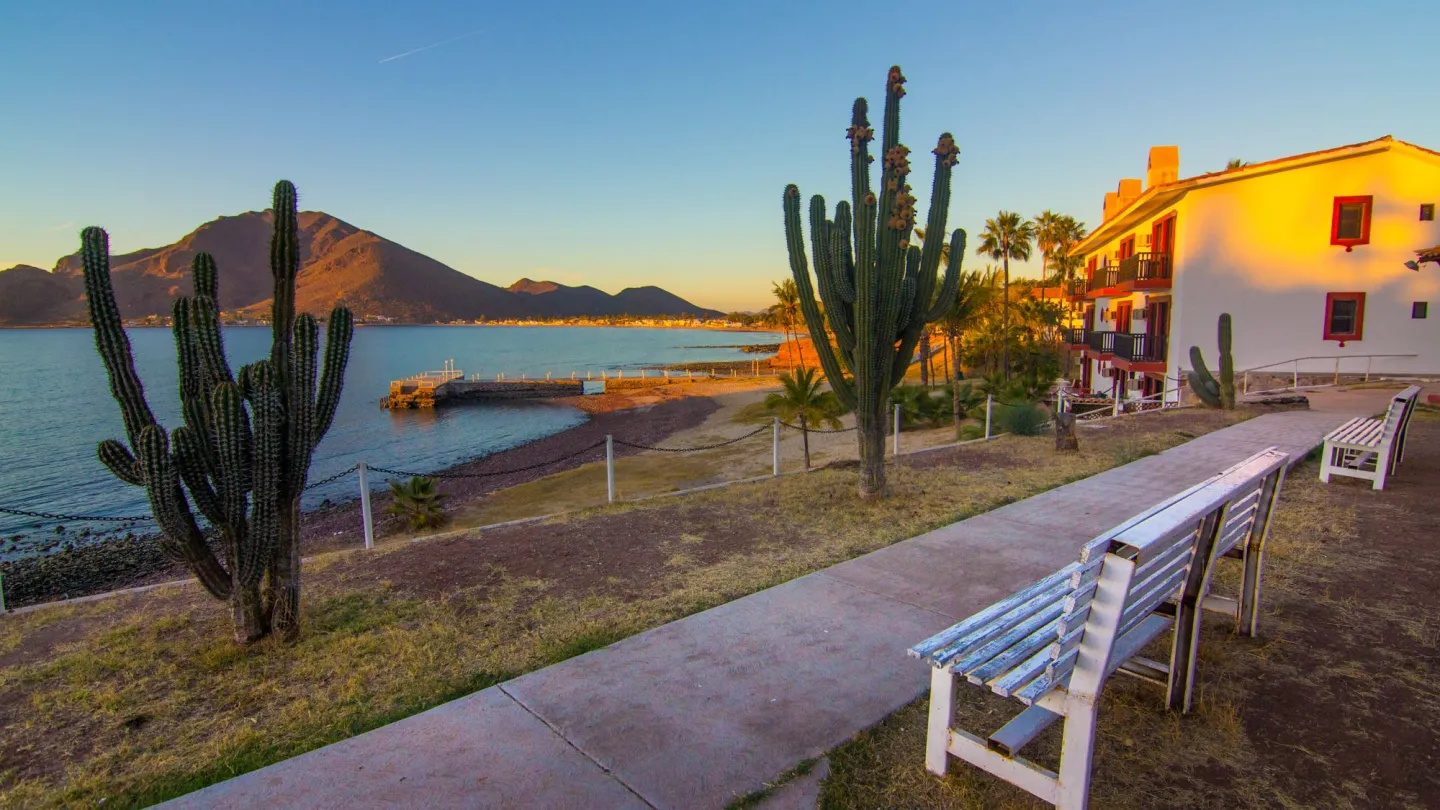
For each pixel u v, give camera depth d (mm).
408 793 2920
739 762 3090
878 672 3896
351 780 3020
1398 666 3756
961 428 18172
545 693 3740
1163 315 23547
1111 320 31000
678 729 3363
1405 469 8625
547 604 5074
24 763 3312
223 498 4289
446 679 3980
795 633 4434
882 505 7750
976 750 2787
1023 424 12812
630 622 4719
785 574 5602
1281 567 5297
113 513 21578
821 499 8133
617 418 42531
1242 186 20453
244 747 3369
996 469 9609
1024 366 41750
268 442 4246
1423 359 19344
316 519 17922
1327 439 8000
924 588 5184
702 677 3879
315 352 4559
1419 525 6305
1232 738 3133
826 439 22781
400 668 4129
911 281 8094
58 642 4727
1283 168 19797
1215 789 2801
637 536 6840
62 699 3896
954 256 8195
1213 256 20875
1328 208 19750
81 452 31797
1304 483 8047
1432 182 18891
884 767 3029
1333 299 19906
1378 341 19641
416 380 56344
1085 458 10141
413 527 15414
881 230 7613
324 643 4520
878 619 4633
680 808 2801
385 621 4848
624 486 17734
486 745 3264
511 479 22688
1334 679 3637
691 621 4656
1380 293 19516
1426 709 3332
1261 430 12125
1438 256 14234
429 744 3283
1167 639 4117
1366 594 4750
